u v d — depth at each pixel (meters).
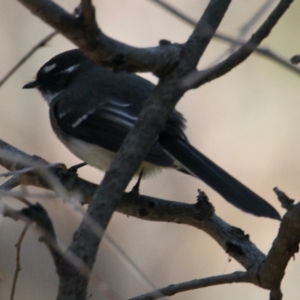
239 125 14.29
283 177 13.63
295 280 12.19
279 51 14.56
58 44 14.70
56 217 11.62
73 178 7.72
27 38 14.64
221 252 12.30
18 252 5.41
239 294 11.84
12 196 4.58
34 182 7.36
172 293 6.52
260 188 13.60
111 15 15.19
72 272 4.31
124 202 7.64
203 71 4.70
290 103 14.48
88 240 4.33
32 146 13.77
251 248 6.88
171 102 4.78
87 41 4.67
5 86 14.16
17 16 14.69
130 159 4.63
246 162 13.90
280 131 14.22
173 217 7.48
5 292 11.18
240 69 14.76
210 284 6.52
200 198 7.41
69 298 4.29
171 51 4.91
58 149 13.77
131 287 11.78
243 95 14.58
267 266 6.25
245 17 14.82
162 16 15.09
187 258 12.40
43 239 4.38
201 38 5.05
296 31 14.62
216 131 14.26
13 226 11.83
